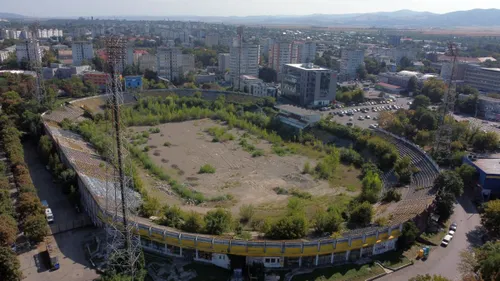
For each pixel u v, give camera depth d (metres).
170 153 162.25
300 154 164.62
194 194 121.81
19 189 111.12
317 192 127.19
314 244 83.44
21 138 167.12
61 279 79.50
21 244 91.00
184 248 86.00
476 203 118.06
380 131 174.25
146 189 120.81
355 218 101.00
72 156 131.62
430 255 91.00
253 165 151.00
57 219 103.75
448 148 151.25
